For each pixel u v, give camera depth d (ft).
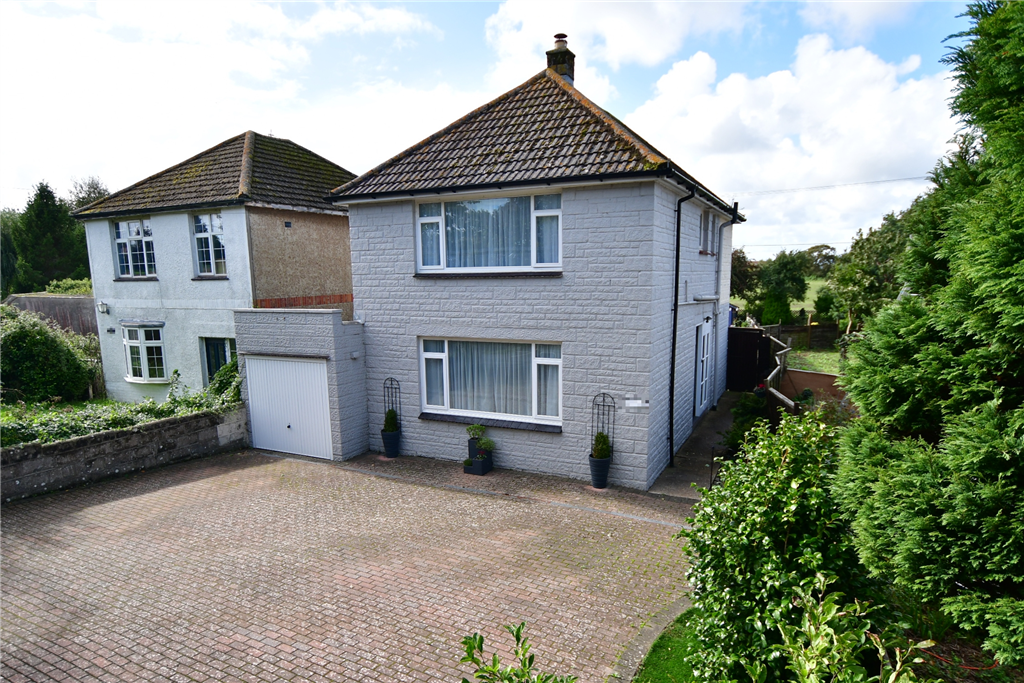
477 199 35.94
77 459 34.42
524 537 27.07
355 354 39.83
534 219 34.37
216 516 30.01
